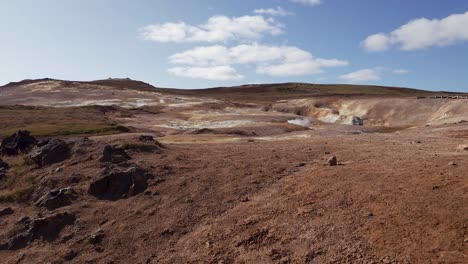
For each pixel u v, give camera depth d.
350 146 20.27
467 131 28.86
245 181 15.33
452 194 10.69
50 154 20.12
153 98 104.50
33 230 14.35
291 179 14.82
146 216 14.07
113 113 75.38
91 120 61.09
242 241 11.22
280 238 10.90
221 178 15.92
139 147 19.98
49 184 17.31
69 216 14.77
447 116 61.50
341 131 41.50
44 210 15.67
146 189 15.94
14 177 19.31
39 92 113.81
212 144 23.59
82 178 17.34
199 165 17.67
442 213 9.96
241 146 22.02
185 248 11.83
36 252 13.29
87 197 16.11
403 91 163.75
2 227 15.23
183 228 12.98
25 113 67.81
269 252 10.34
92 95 108.31
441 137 25.33
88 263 12.30
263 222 11.91
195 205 14.15
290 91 166.00
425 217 10.02
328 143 22.28
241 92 169.75
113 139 21.52
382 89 168.88
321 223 11.02
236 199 14.05
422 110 69.81
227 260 10.68
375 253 9.30
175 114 76.56
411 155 16.02
